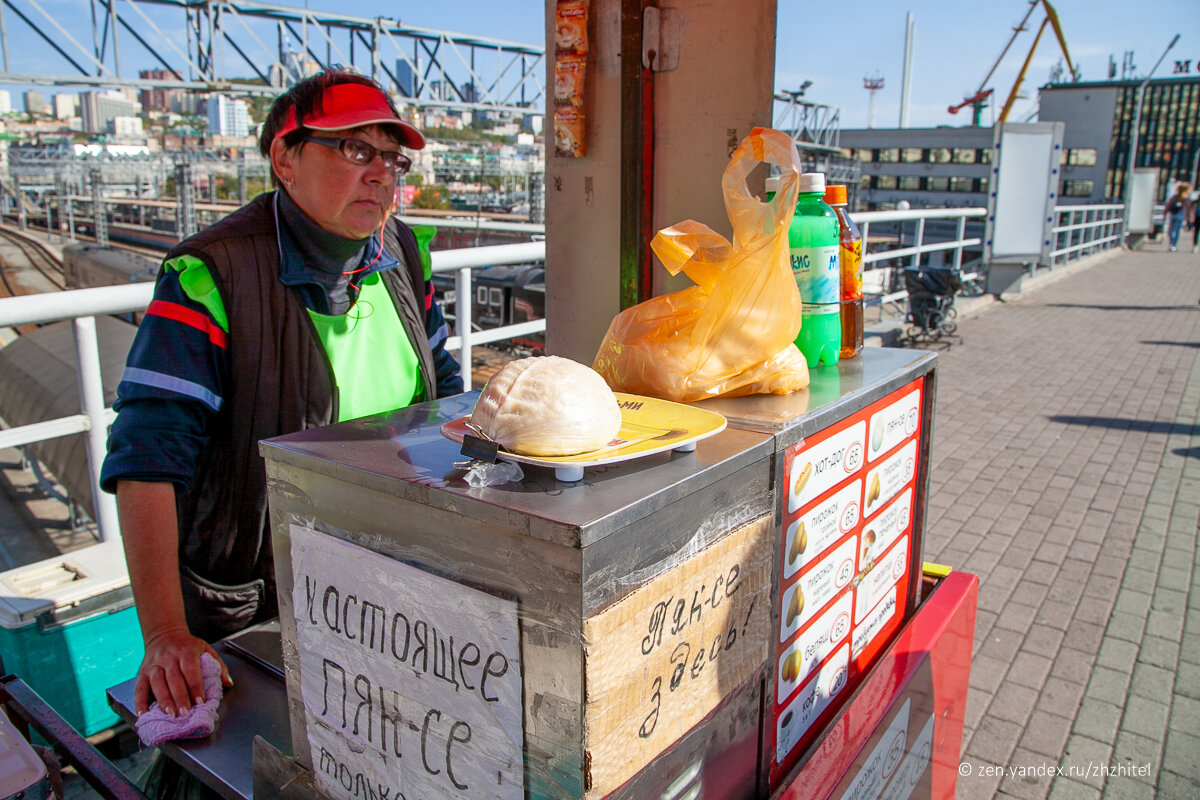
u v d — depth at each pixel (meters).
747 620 1.05
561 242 1.97
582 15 1.76
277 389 1.50
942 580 1.83
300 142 1.43
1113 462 5.55
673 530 0.86
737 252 1.28
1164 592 3.79
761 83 1.61
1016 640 3.41
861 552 1.43
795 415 1.15
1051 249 14.70
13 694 1.34
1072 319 11.25
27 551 3.88
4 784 0.97
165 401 1.38
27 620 2.15
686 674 0.93
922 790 1.80
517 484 0.84
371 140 1.44
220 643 1.47
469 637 0.85
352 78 1.45
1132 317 11.39
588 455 0.86
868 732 1.43
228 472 1.52
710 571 0.94
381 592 0.92
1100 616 3.59
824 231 1.48
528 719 0.83
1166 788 2.59
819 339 1.50
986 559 4.13
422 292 1.86
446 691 0.89
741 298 1.25
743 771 1.12
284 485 1.01
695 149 1.70
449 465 0.91
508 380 0.89
